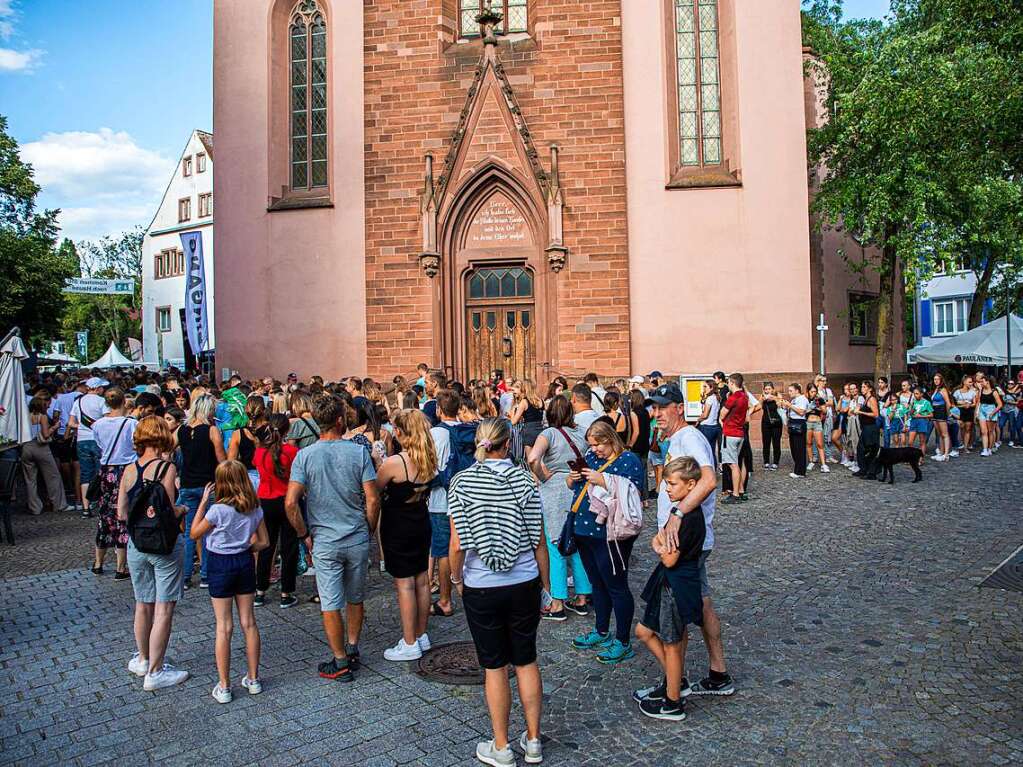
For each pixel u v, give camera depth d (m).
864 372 23.19
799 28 19.09
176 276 53.62
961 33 19.81
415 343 19.30
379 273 19.48
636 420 11.36
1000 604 7.24
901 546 9.58
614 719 5.23
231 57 20.31
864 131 18.31
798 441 15.40
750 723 5.08
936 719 5.03
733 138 19.25
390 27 19.56
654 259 19.09
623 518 6.05
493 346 19.69
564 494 7.36
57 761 4.82
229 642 5.68
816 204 20.27
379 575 9.30
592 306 18.86
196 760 4.80
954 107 18.12
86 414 13.29
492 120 19.08
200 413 8.77
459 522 4.79
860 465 15.25
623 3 19.30
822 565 8.84
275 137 20.17
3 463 11.13
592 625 7.25
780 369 18.92
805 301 18.92
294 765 4.71
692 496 5.14
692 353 19.00
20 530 12.00
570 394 10.07
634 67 19.28
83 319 70.31
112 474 9.22
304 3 20.41
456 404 7.93
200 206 52.09
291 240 19.97
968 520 10.95
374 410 9.38
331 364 19.75
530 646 4.74
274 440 7.93
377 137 19.56
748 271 19.00
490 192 19.45
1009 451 19.61
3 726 5.32
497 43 19.16
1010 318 25.20
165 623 5.96
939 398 18.11
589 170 18.95
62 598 8.41
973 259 24.42
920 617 6.98
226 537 5.66
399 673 6.17
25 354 12.03
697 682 5.71
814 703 5.34
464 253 19.45
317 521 6.05
